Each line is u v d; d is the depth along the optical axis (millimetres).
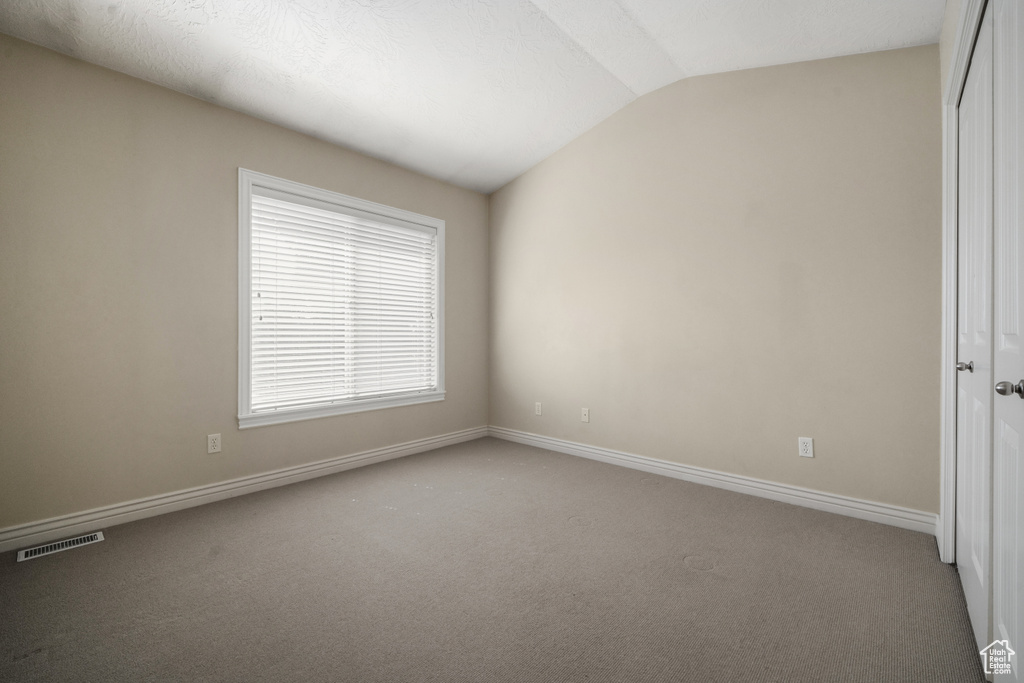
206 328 2646
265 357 2904
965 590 1668
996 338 1272
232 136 2754
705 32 2496
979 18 1406
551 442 3846
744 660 1380
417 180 3773
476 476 3146
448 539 2199
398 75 2672
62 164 2195
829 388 2516
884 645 1438
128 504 2387
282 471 2969
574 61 2777
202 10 2059
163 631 1514
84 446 2266
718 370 2908
